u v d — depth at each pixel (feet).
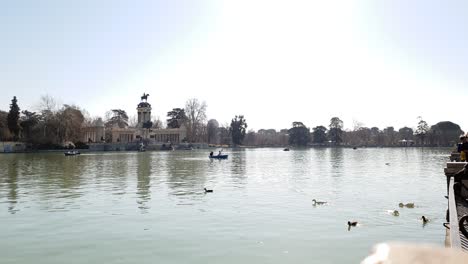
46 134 396.98
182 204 82.99
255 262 45.44
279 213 72.64
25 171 171.12
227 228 61.21
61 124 394.11
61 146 400.47
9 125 399.03
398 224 63.21
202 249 50.42
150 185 118.01
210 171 172.76
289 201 86.12
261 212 73.67
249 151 500.74
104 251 49.85
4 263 45.65
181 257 47.37
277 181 128.88
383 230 59.47
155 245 52.34
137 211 75.51
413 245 5.01
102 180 132.87
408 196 92.73
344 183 121.70
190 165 214.90
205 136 608.60
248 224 63.77
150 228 61.57
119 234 57.93
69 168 189.16
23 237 56.54
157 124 650.02
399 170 174.91
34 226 63.21
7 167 194.70
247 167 198.80
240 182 126.11
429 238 54.90
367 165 212.43
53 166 202.69
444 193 97.30
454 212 36.70
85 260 46.55
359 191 102.12
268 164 224.53
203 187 112.68
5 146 370.53
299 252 48.96
